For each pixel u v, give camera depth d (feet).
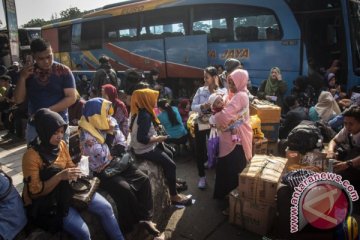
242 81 11.19
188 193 13.66
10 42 36.32
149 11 30.48
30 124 9.61
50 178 7.52
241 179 10.57
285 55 22.59
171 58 29.09
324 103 17.26
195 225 11.27
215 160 12.05
